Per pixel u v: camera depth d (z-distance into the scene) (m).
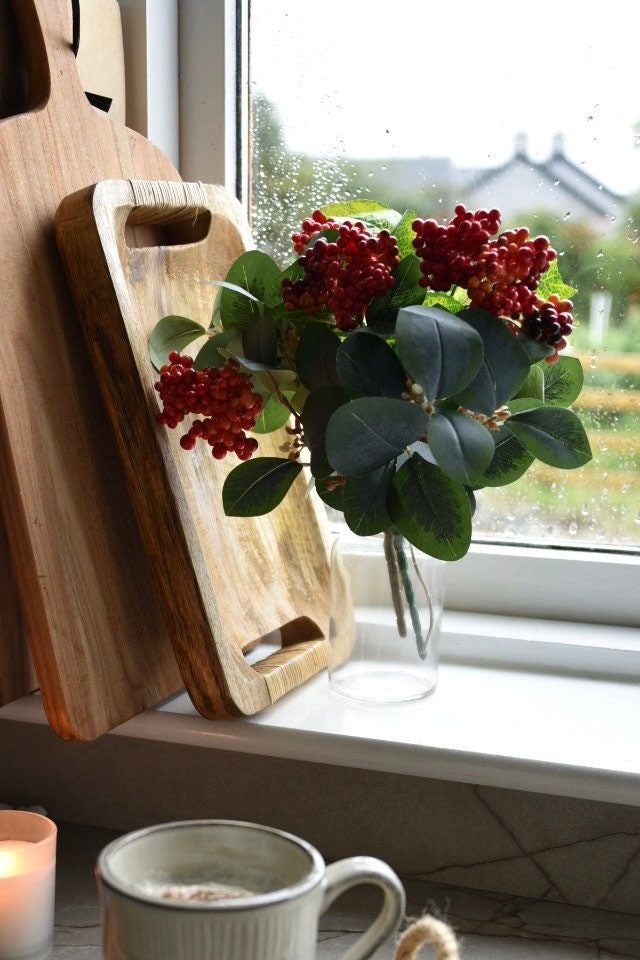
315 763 0.79
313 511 0.94
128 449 0.72
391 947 0.67
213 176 1.04
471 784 0.76
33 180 0.73
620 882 0.74
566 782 0.71
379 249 0.68
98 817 0.84
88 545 0.73
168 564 0.73
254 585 0.84
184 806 0.82
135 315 0.73
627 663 0.91
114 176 0.83
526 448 0.74
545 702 0.85
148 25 0.96
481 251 0.65
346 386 0.66
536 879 0.75
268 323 0.72
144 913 0.41
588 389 1.00
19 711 0.80
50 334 0.73
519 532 1.03
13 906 0.63
